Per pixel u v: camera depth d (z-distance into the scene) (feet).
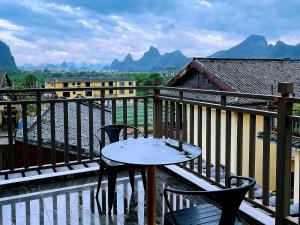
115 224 9.15
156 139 9.35
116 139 11.51
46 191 11.34
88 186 11.81
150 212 8.25
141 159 7.18
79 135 13.21
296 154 22.75
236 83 36.06
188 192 5.46
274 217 8.79
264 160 8.84
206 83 38.22
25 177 12.00
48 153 26.35
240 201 5.38
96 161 13.57
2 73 83.61
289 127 7.89
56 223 9.16
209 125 11.30
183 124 12.67
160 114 14.20
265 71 41.32
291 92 7.87
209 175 11.50
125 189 11.60
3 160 24.34
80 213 9.76
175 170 12.98
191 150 8.01
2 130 53.11
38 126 12.49
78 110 13.01
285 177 8.00
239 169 9.80
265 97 8.39
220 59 40.70
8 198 10.74
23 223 9.13
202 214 6.49
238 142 9.80
